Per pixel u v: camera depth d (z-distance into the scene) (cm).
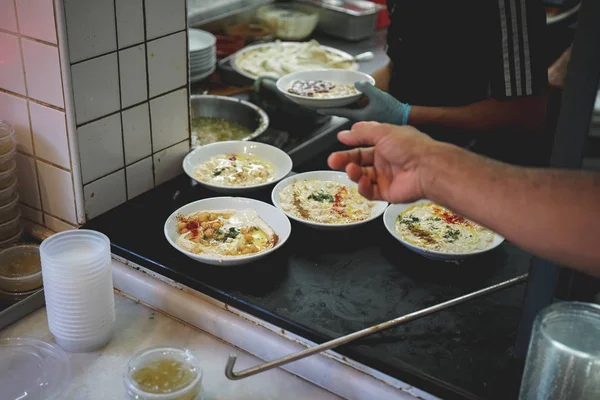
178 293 139
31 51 143
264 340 129
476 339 125
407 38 211
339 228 152
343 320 128
